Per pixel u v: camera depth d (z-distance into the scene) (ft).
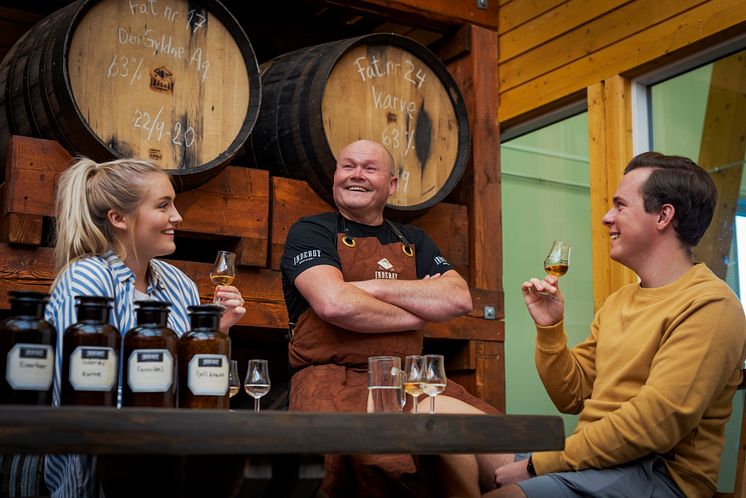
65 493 7.50
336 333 9.98
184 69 11.98
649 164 9.35
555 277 9.64
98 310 6.49
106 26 11.52
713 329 8.35
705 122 13.12
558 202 15.30
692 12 12.66
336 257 10.36
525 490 8.27
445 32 15.49
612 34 13.83
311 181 12.75
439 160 13.88
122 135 11.47
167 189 9.05
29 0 15.24
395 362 7.49
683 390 8.17
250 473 6.19
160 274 9.59
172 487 7.13
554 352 9.70
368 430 6.27
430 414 6.55
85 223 8.64
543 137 15.61
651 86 13.89
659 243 9.14
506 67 15.49
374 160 10.72
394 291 9.98
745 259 12.58
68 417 5.36
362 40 13.24
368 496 8.41
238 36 12.37
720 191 12.96
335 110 12.96
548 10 14.84
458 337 13.85
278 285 12.45
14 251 10.76
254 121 12.28
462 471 8.26
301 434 6.02
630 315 9.12
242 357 14.74
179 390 6.77
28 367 6.20
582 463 8.36
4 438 5.18
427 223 14.11
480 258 14.46
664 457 8.44
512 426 6.89
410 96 13.73
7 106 11.71
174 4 12.01
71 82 11.19
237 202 12.23
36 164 10.97
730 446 12.53
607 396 8.86
